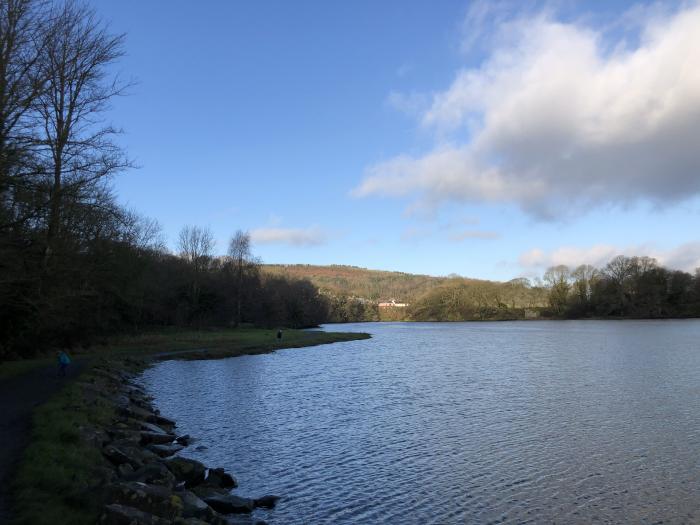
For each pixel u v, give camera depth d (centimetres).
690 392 3009
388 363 4797
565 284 16225
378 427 2188
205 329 8625
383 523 1229
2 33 1969
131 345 5625
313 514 1275
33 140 2039
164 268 8212
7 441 1360
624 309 14688
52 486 1017
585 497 1401
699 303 14100
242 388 3253
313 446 1889
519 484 1499
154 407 2588
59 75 2403
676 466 1658
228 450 1830
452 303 18438
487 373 4000
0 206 2136
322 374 3966
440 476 1564
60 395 2048
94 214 2753
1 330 2978
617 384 3334
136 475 1225
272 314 11181
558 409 2550
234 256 10300
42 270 2444
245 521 1172
